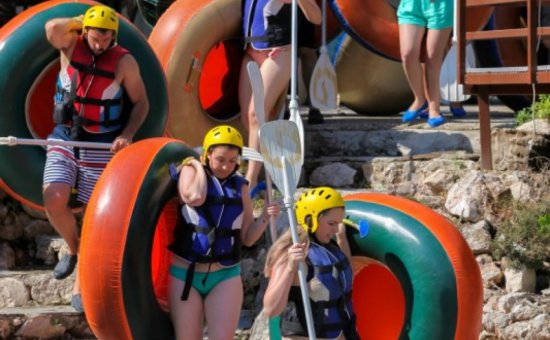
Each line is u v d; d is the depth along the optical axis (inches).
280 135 512.1
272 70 706.8
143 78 658.8
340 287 485.1
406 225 517.7
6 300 655.8
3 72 645.9
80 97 594.2
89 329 634.8
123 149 544.4
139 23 998.4
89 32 586.6
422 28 767.1
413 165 725.9
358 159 741.9
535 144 703.1
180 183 524.1
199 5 739.4
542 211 644.7
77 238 613.0
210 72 781.9
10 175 647.8
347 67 872.3
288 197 505.0
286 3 706.8
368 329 546.6
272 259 483.8
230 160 520.4
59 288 660.1
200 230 518.9
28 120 657.0
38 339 628.4
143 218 518.0
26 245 697.0
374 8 805.2
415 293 508.4
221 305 524.1
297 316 483.2
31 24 654.5
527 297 606.9
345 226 530.6
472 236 648.4
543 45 876.0
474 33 705.6
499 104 987.9
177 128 732.0
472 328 508.4
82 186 600.7
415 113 783.7
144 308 518.9
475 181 671.8
